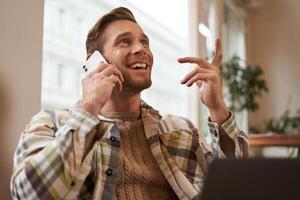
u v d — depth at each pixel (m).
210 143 1.21
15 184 0.88
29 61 1.28
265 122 4.63
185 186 1.10
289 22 4.74
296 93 4.62
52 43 2.00
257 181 0.47
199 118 3.12
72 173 0.85
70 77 2.11
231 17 4.59
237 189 0.48
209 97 1.16
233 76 4.02
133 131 1.16
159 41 3.02
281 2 4.79
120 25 1.16
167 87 3.12
